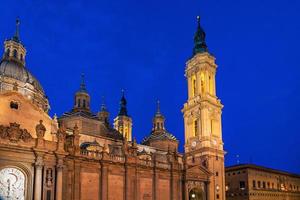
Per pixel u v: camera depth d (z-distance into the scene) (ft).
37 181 152.05
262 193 302.66
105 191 179.01
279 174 332.80
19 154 150.92
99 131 241.55
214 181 244.22
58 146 161.89
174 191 215.72
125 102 383.45
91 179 176.55
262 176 309.63
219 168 252.01
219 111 269.85
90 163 177.47
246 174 295.07
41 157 155.12
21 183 150.92
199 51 279.49
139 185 197.77
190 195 236.02
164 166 214.90
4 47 243.60
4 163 146.61
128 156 194.39
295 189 351.67
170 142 275.18
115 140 230.68
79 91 264.72
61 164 161.48
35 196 150.10
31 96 227.61
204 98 260.83
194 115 266.57
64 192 162.20
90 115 246.47
